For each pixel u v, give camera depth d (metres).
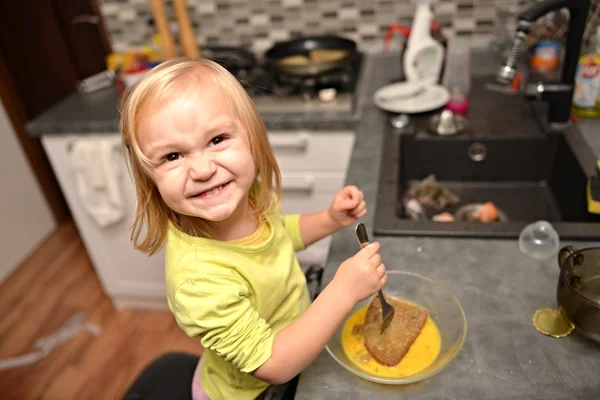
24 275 2.59
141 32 2.23
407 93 1.62
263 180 0.81
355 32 2.08
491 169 1.44
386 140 1.39
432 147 1.44
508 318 0.80
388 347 0.77
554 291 0.85
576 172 1.19
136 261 2.06
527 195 1.40
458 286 0.88
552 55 1.61
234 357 0.70
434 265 0.93
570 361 0.73
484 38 1.97
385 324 0.81
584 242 0.94
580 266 0.81
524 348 0.75
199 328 0.70
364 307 0.87
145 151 0.68
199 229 0.78
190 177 0.67
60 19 2.34
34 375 1.99
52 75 2.54
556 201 1.34
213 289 0.71
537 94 1.31
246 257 0.79
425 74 1.74
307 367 0.76
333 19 2.06
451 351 0.75
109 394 1.88
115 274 2.13
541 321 0.79
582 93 1.36
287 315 0.86
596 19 1.47
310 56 1.88
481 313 0.82
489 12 1.91
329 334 0.70
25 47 2.49
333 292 0.71
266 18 2.10
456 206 1.35
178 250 0.75
